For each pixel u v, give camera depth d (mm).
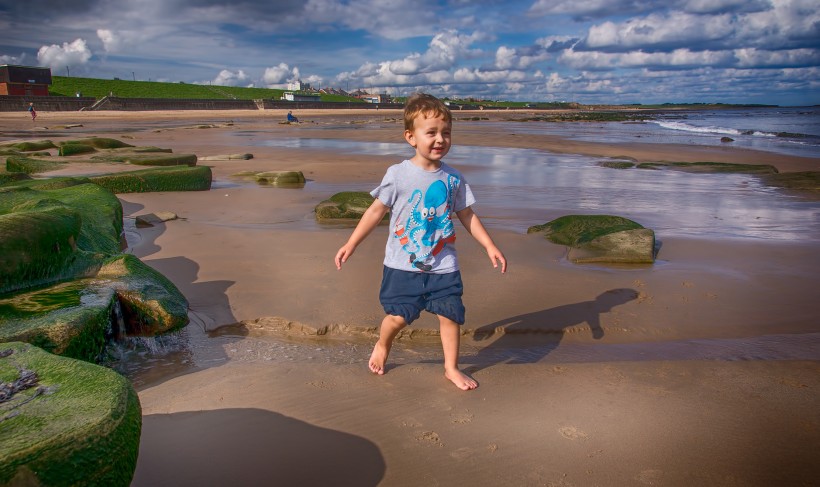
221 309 3785
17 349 1892
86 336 2838
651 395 2631
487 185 10242
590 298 4094
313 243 5508
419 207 2834
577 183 10594
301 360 3123
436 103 2777
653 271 4797
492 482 1984
